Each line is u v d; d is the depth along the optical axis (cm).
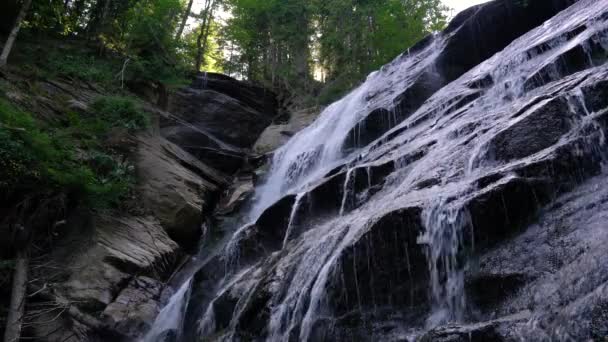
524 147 692
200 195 1870
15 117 1344
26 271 1134
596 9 1099
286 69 3122
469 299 549
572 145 632
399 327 593
